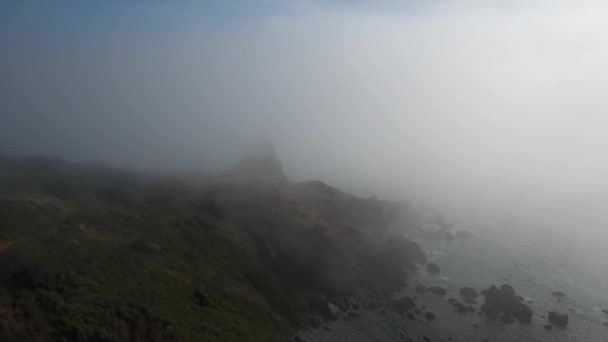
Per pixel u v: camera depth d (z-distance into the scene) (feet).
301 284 328.49
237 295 268.21
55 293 187.42
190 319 216.95
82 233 244.42
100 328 180.75
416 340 288.92
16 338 163.32
